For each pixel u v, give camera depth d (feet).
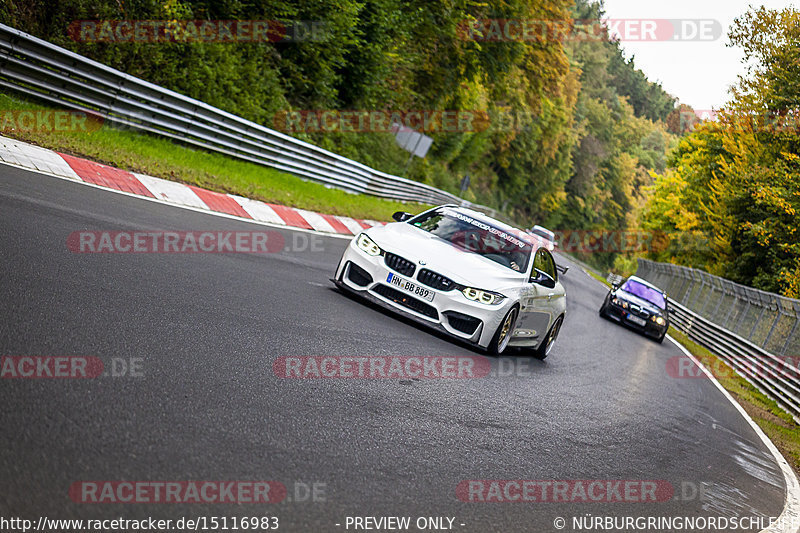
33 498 16.02
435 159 268.21
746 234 193.26
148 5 94.99
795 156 189.26
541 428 35.88
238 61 116.88
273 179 105.91
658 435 44.09
